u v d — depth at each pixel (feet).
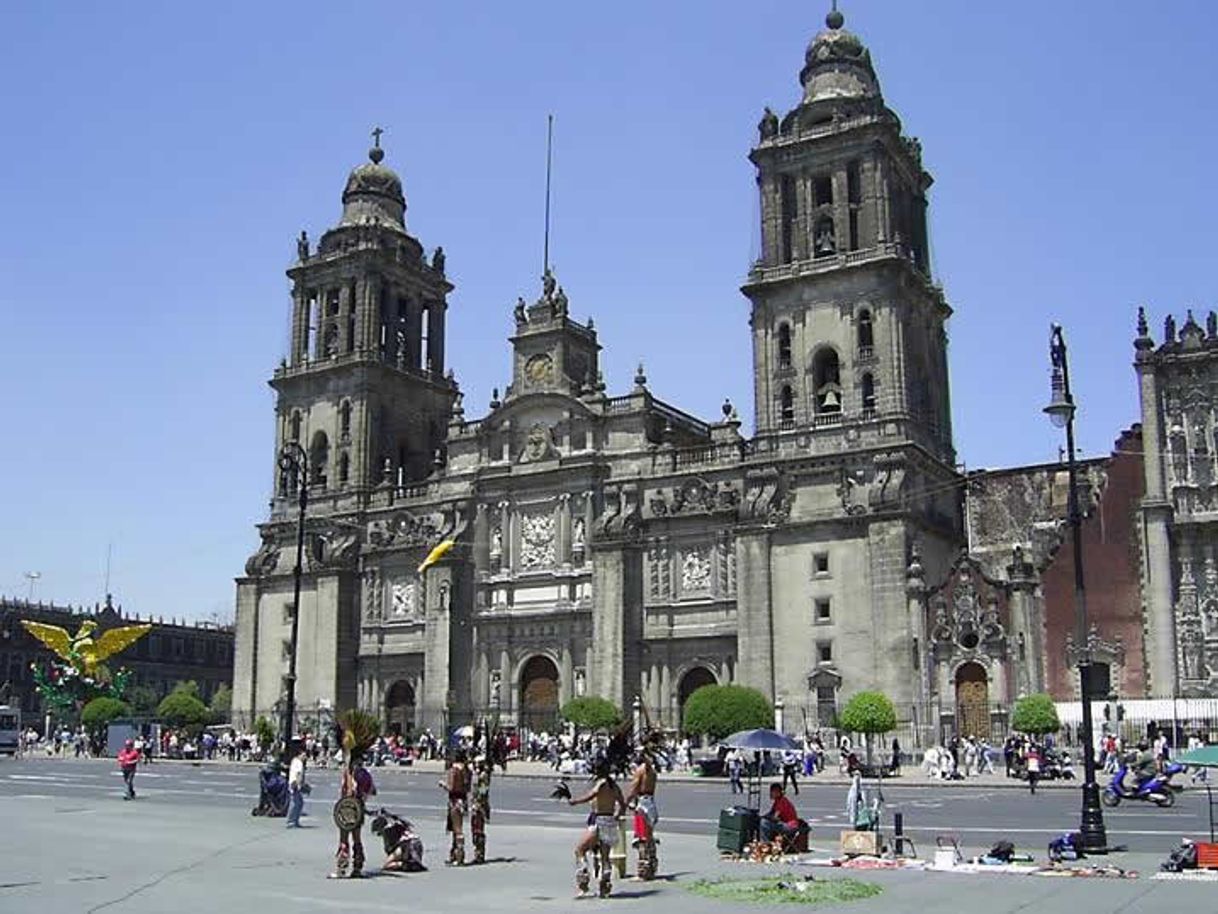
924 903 74.43
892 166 293.23
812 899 76.33
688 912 72.64
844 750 233.96
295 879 88.79
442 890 82.89
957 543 288.10
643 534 294.25
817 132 290.76
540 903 76.84
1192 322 261.03
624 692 285.64
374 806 163.84
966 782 207.41
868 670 256.32
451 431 336.90
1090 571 262.06
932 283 305.53
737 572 274.98
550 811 156.56
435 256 391.24
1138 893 77.61
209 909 74.59
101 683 404.98
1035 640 259.39
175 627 585.63
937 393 301.43
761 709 234.17
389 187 383.65
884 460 262.88
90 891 82.38
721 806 163.94
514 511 320.29
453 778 97.96
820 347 281.33
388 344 373.61
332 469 361.51
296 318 375.25
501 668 313.73
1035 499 288.71
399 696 338.34
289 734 157.28
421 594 334.65
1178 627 250.16
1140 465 262.88
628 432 305.12
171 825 132.87
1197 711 237.04
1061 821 134.92
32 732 406.41
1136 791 157.99
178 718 352.49
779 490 274.57
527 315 329.31
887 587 255.91
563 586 307.17
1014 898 76.07
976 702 250.37
